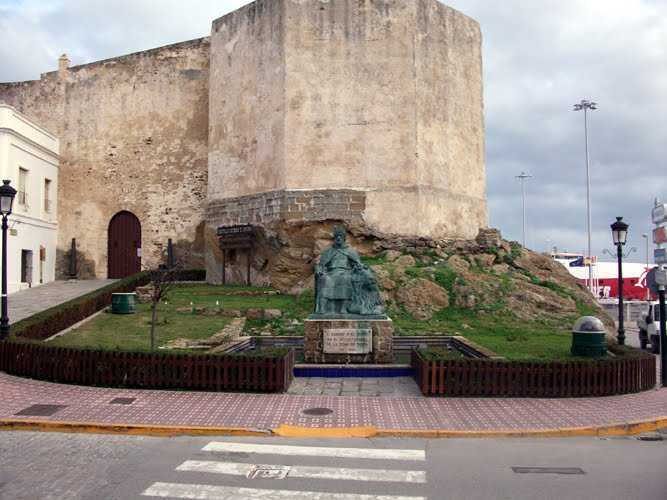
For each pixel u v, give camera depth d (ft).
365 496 18.16
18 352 35.76
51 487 18.84
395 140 63.67
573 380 32.12
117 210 86.07
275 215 64.49
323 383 34.35
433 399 30.86
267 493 18.39
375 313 38.81
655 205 36.99
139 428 25.29
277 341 45.47
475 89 73.56
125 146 86.43
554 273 63.52
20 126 74.43
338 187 63.62
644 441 24.98
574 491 18.69
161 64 85.61
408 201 63.05
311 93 64.28
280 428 25.40
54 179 86.22
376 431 25.20
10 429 25.77
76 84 88.89
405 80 64.03
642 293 137.28
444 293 55.11
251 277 68.95
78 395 30.78
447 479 19.75
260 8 68.03
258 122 67.67
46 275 82.48
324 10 64.95
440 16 68.33
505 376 31.81
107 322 49.55
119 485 19.04
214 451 22.75
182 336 44.27
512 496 18.24
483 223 73.72
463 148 70.85
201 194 83.20
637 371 33.81
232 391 31.99
